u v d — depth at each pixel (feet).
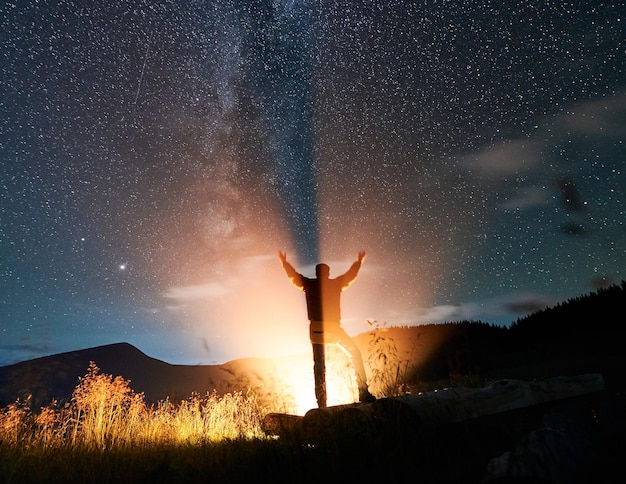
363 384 17.53
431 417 10.81
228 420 18.60
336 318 18.85
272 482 9.85
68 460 12.85
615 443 9.37
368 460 9.88
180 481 10.51
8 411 17.57
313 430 12.26
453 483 8.90
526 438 9.00
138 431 17.63
